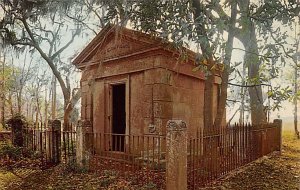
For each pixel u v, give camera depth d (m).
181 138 5.30
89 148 7.93
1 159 9.55
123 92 12.50
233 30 6.98
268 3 6.59
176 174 5.18
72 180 7.06
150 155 7.82
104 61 10.55
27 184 7.04
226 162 7.16
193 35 6.55
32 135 10.25
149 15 7.76
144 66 9.22
